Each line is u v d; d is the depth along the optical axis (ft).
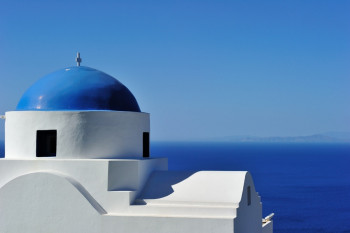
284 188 288.30
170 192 63.31
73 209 61.57
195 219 58.44
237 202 59.82
